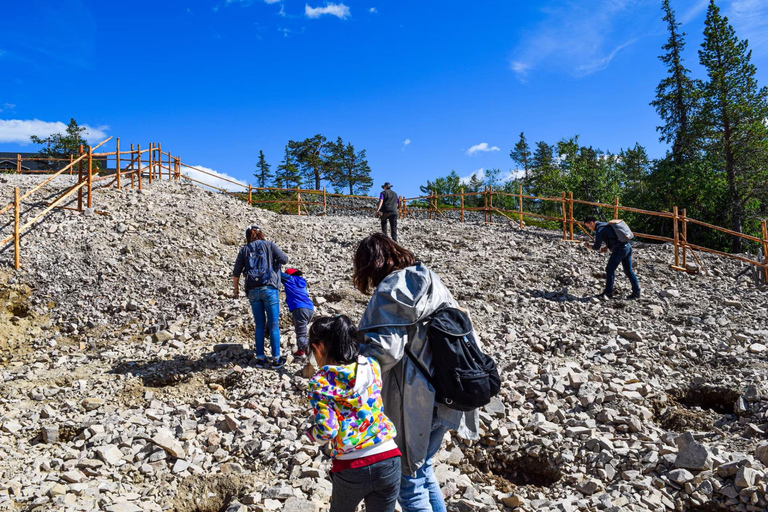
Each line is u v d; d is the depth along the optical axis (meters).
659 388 5.13
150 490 3.66
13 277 7.87
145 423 4.60
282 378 5.55
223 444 4.36
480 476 3.96
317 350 2.54
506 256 11.30
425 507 2.56
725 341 6.31
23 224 9.31
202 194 14.05
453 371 2.47
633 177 54.56
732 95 30.03
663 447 3.92
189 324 7.32
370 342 2.51
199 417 4.82
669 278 9.67
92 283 8.16
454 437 4.48
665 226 31.47
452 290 8.75
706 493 3.36
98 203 10.95
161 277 8.73
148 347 6.61
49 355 6.45
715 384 5.07
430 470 2.69
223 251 10.32
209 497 3.70
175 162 15.94
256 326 5.98
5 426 4.38
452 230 14.27
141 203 11.51
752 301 8.05
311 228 13.42
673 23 34.38
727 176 29.83
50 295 7.71
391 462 2.38
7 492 3.43
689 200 29.95
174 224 10.75
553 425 4.48
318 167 80.19
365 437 2.35
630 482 3.63
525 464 4.20
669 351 6.05
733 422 4.38
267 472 3.94
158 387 5.64
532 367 5.60
